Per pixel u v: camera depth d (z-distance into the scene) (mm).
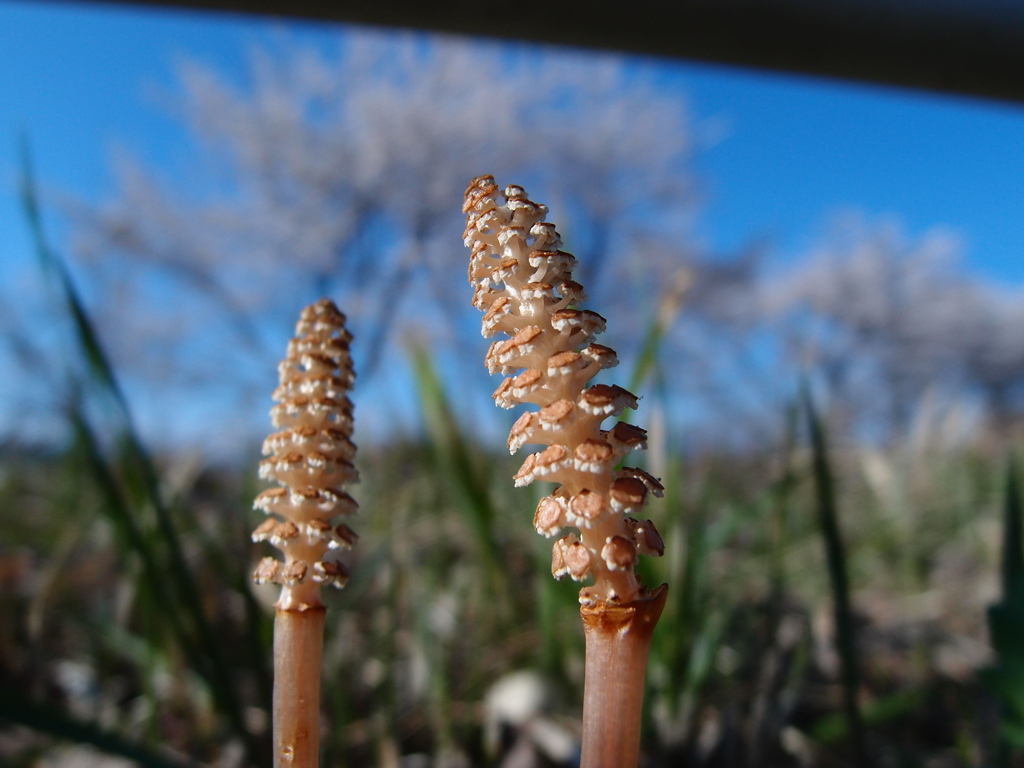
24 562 248
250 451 226
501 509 239
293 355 70
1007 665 126
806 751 164
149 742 156
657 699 160
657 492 59
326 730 166
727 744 158
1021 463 305
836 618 137
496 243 62
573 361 58
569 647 185
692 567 170
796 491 289
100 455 135
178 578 130
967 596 258
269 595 176
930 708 190
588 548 59
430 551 223
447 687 164
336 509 69
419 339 192
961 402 419
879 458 356
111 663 198
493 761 162
